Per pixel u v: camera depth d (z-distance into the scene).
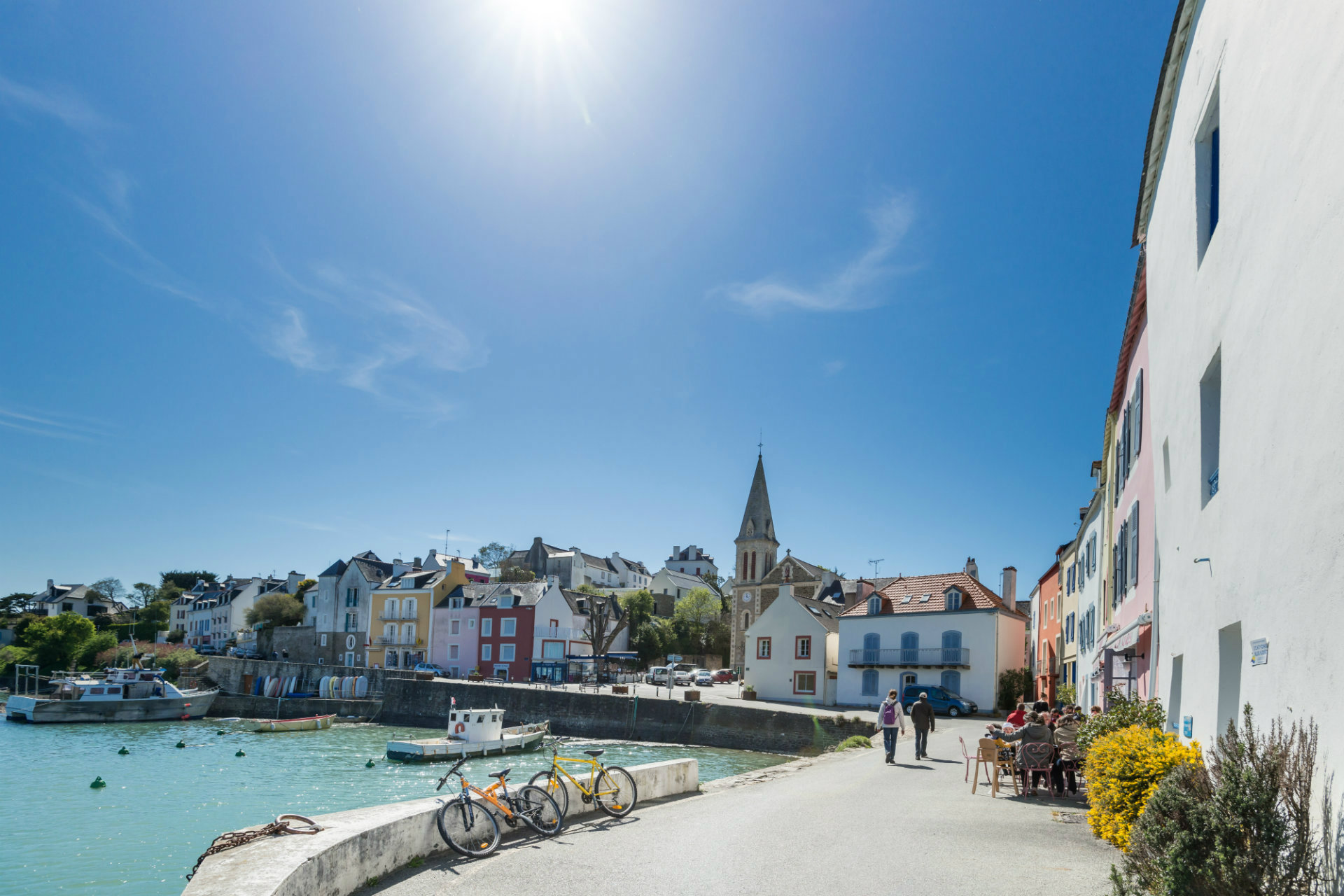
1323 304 5.22
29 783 31.36
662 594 110.56
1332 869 4.79
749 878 7.96
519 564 116.56
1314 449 5.35
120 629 101.94
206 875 5.94
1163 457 11.38
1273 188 6.32
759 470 81.50
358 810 8.31
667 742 44.34
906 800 13.45
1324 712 5.06
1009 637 47.34
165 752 41.53
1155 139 10.88
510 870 8.06
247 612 95.12
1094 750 9.70
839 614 57.84
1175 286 10.25
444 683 55.12
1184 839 5.45
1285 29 6.07
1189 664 9.45
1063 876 8.15
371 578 85.94
